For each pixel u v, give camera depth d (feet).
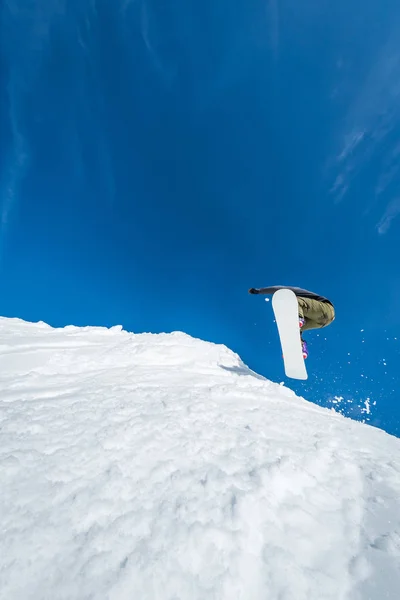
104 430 12.01
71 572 6.68
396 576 7.41
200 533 7.81
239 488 9.59
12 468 9.37
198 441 12.13
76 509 8.25
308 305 19.62
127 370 21.65
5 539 7.21
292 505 9.41
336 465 12.03
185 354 26.86
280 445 12.74
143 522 8.08
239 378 22.58
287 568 7.30
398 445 15.62
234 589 6.71
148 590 6.48
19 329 32.30
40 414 13.09
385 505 9.98
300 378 19.43
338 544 8.25
